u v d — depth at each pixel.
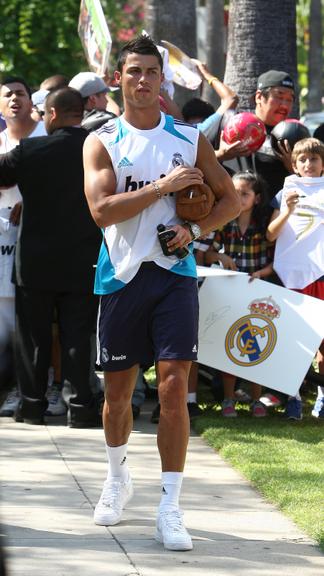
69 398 7.61
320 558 4.89
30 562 4.74
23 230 7.56
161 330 5.05
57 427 7.67
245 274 7.67
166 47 9.43
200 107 9.01
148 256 5.08
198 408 7.97
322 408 8.02
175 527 4.98
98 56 9.11
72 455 6.79
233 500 5.82
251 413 8.13
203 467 6.54
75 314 7.54
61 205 7.48
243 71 10.67
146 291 5.09
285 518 5.50
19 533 5.16
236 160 8.32
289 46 10.70
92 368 7.70
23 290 7.59
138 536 5.17
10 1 20.27
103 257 5.21
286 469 6.34
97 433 7.48
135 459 6.71
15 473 6.31
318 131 8.95
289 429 7.52
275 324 7.64
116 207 4.98
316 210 7.89
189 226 5.12
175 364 5.04
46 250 7.49
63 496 5.83
